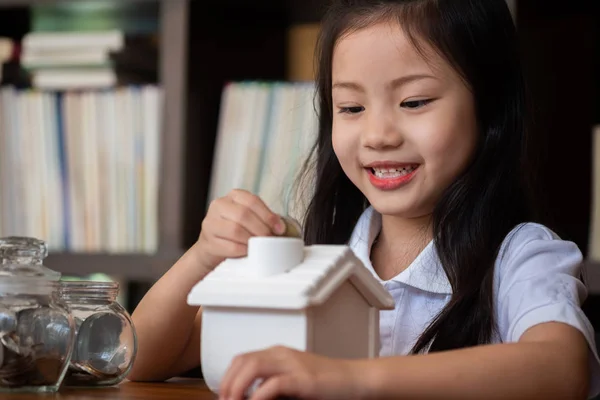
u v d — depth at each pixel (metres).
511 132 1.23
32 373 0.86
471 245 1.16
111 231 1.98
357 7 1.18
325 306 0.78
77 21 2.14
